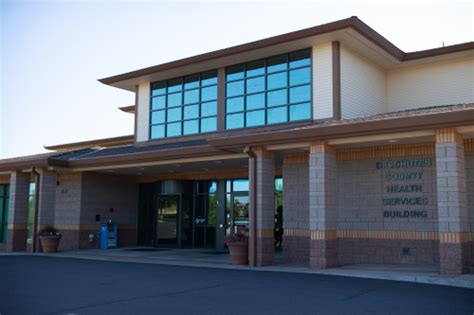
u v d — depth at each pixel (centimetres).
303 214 1883
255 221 1788
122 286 1326
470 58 2030
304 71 2006
